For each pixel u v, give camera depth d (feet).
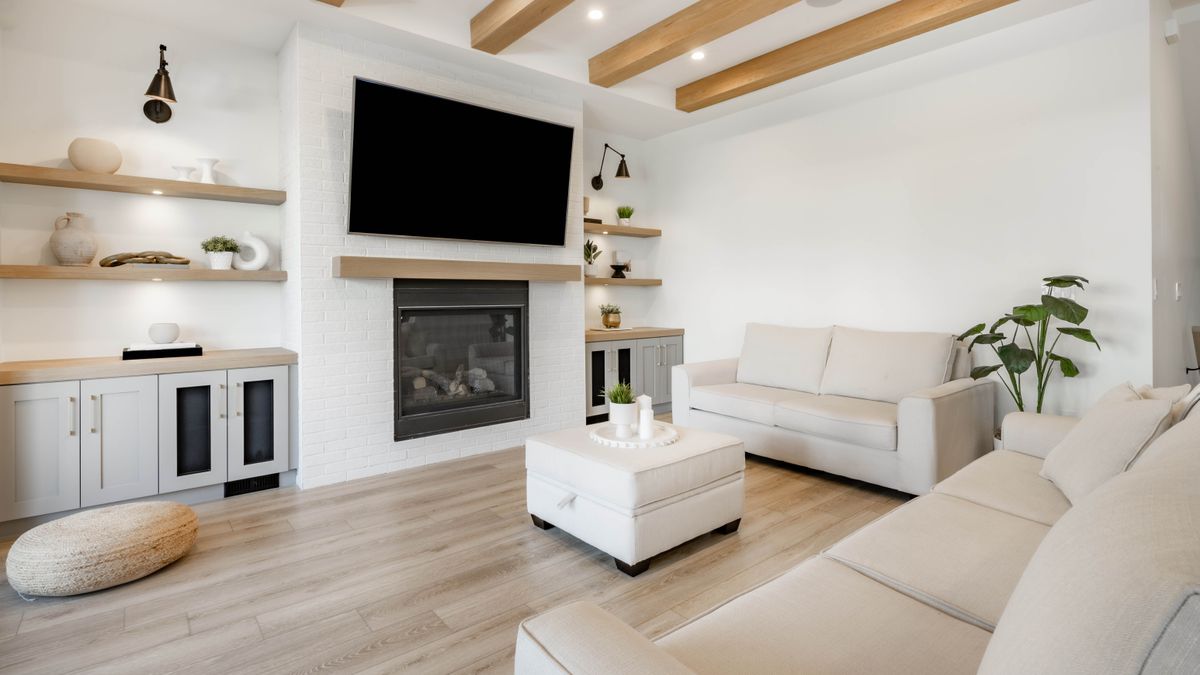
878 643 3.80
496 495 10.87
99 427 9.39
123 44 10.72
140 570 7.47
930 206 12.92
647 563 7.84
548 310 14.85
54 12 10.14
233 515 9.85
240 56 11.89
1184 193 14.02
